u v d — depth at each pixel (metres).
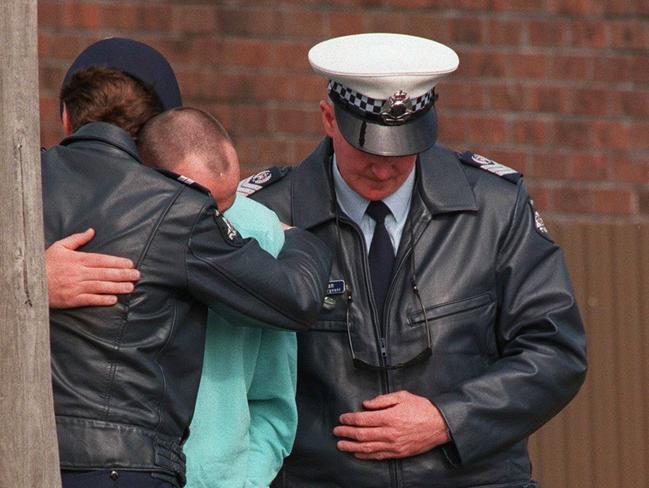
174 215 10.64
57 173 10.81
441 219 13.07
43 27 22.48
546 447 21.70
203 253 10.70
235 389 11.38
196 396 10.91
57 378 10.30
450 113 23.41
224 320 11.34
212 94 22.91
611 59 23.80
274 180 13.42
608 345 21.81
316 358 12.82
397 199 13.09
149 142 11.18
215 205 10.88
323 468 12.78
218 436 11.24
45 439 9.12
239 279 10.81
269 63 23.00
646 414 21.73
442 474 12.75
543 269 13.20
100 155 10.86
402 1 23.28
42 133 22.42
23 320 9.04
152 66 11.77
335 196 13.14
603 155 23.72
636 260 21.83
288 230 12.10
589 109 23.72
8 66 8.95
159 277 10.54
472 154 13.79
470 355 12.92
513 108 23.52
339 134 12.82
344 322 12.84
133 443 10.25
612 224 21.88
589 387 21.77
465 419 12.55
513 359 12.91
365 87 12.65
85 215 10.59
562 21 23.69
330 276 12.87
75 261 10.38
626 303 21.81
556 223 22.03
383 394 12.76
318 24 23.09
